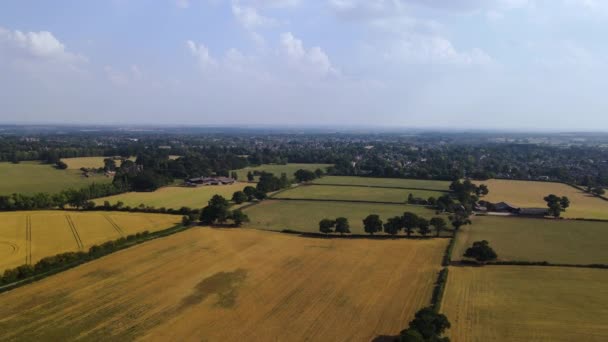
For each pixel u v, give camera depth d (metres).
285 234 110.06
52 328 58.28
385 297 69.19
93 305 65.56
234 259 88.50
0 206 131.38
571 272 81.19
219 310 64.50
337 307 65.62
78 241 97.75
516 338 55.50
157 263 85.19
